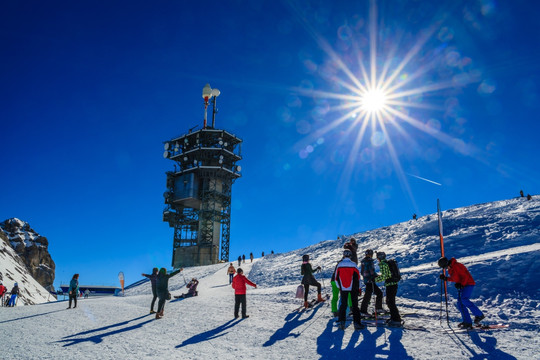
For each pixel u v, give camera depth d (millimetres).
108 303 15781
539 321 7324
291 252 39125
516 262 11156
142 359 6180
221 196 74438
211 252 69000
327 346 6668
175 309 12383
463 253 16125
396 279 8047
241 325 8953
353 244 9945
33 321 11055
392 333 7277
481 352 5844
